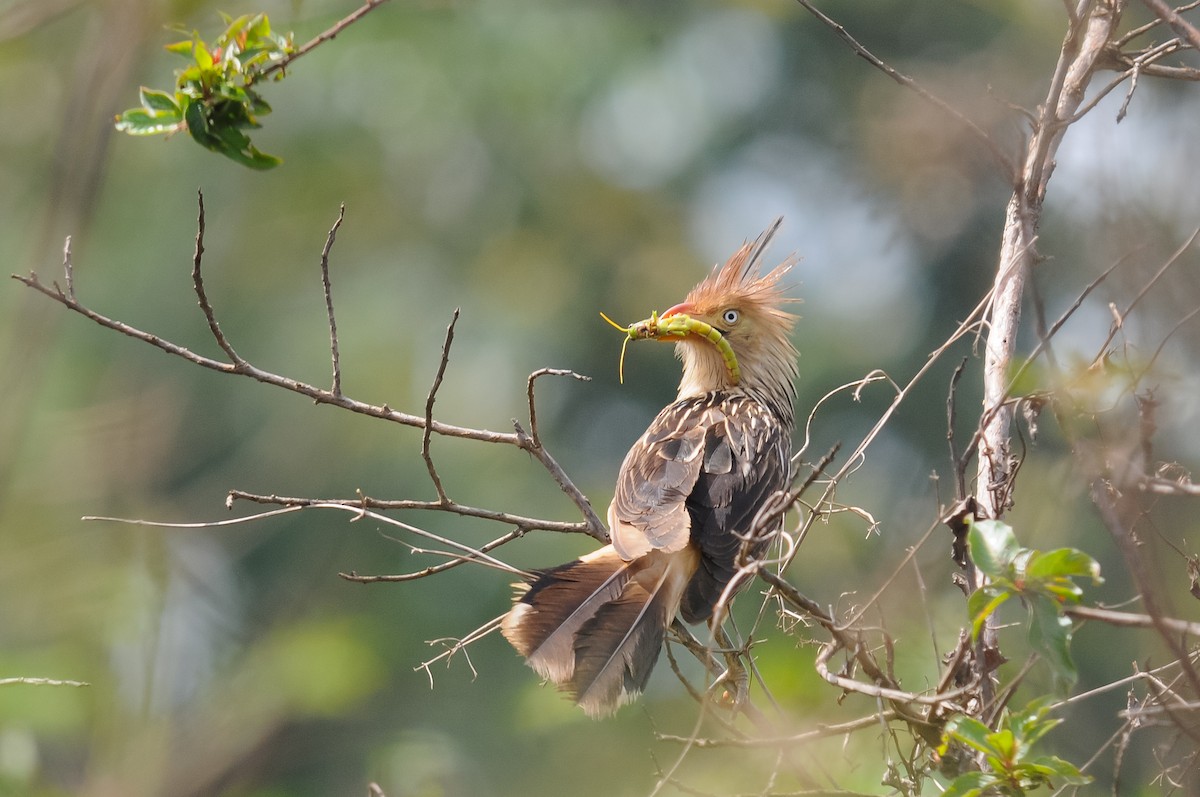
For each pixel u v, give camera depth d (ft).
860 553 35.53
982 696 18.29
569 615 21.30
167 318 59.36
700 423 25.84
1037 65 44.93
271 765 46.06
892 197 45.75
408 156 62.18
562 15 61.77
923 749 19.21
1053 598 16.01
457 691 54.03
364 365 58.90
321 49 58.13
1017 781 16.69
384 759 45.50
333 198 62.03
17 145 49.98
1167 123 19.39
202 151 60.90
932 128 32.48
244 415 58.39
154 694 41.83
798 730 20.67
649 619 21.45
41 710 37.76
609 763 47.06
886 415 20.65
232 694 46.37
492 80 60.49
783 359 28.58
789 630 22.30
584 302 61.87
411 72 60.23
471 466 57.52
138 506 45.98
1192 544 19.53
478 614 55.52
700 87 63.82
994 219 44.42
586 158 63.16
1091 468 16.56
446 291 61.52
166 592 44.29
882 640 23.11
